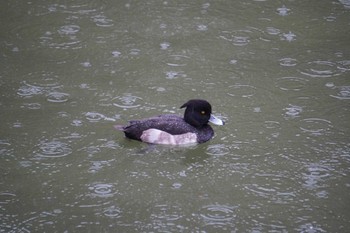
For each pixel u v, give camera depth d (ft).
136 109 43.29
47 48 51.52
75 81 46.80
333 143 39.81
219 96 45.11
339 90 45.91
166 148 39.63
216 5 59.52
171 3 59.62
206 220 32.81
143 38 53.36
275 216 33.22
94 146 39.42
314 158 38.34
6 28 54.54
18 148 38.86
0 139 39.65
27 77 47.11
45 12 57.52
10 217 32.78
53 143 39.47
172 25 55.57
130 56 50.52
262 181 36.32
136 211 33.53
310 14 58.08
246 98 44.88
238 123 42.06
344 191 35.29
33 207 33.60
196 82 46.98
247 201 34.50
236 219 32.94
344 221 32.78
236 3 59.88
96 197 34.60
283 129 41.34
